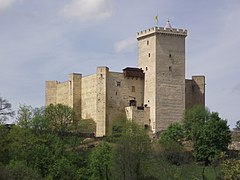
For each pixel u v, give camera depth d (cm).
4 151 15575
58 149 16400
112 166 15038
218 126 17625
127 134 15938
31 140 16200
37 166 15350
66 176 15088
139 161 15038
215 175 15300
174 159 16162
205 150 17188
